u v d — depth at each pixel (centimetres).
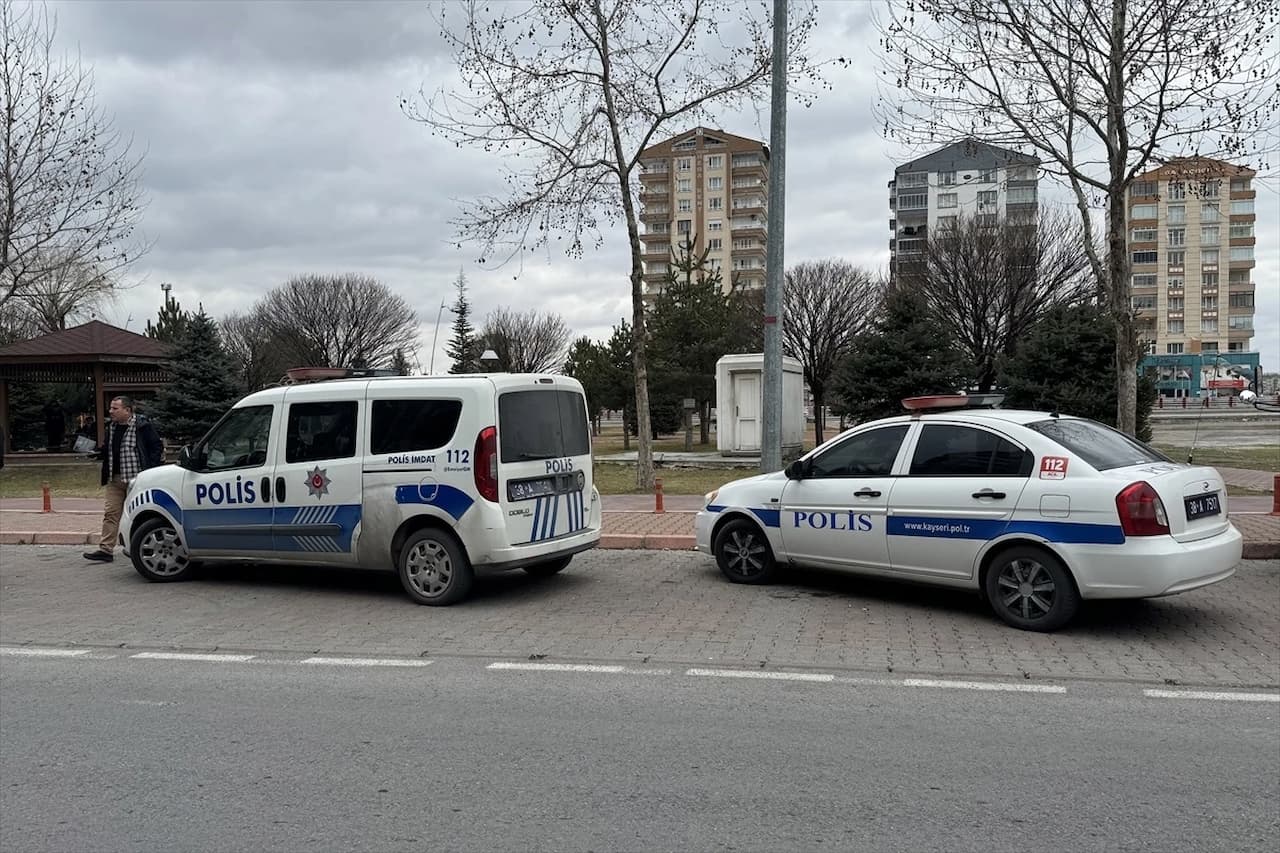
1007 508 714
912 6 1210
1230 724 510
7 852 375
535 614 802
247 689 598
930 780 437
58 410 3170
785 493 874
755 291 3966
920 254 3359
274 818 404
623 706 554
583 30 1602
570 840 380
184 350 3006
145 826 398
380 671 636
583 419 922
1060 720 520
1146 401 2145
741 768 454
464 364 5619
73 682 619
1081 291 2984
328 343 5459
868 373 2386
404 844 378
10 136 2103
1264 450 2497
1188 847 369
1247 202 9012
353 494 851
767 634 721
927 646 680
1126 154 1173
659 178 9738
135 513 974
